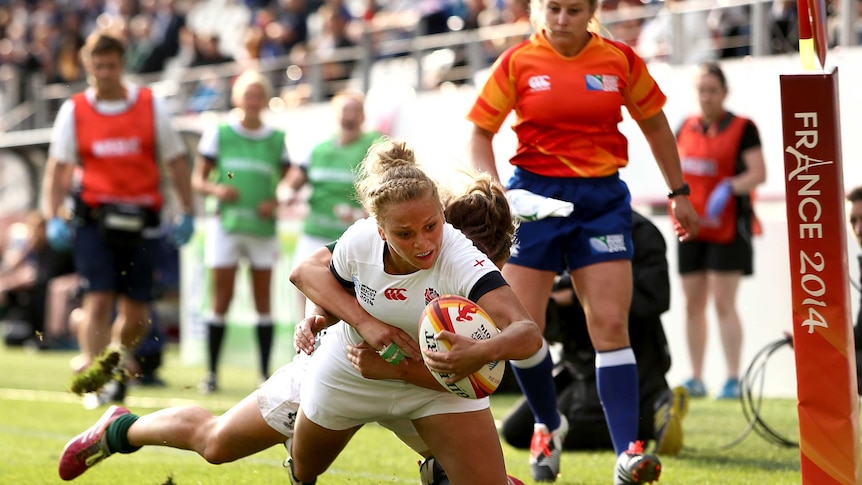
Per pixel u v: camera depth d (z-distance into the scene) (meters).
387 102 44.81
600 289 17.84
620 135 18.33
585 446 22.44
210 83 58.53
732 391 30.59
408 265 12.92
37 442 24.08
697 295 30.95
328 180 35.22
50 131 61.28
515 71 18.17
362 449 22.94
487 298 12.55
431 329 12.18
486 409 13.61
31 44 79.12
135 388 36.00
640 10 42.53
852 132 33.12
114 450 16.30
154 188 31.12
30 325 57.56
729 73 35.56
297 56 56.66
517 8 46.91
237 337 44.50
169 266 54.00
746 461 20.91
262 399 14.65
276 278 43.09
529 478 19.25
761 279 32.19
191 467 20.41
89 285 30.56
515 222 16.11
